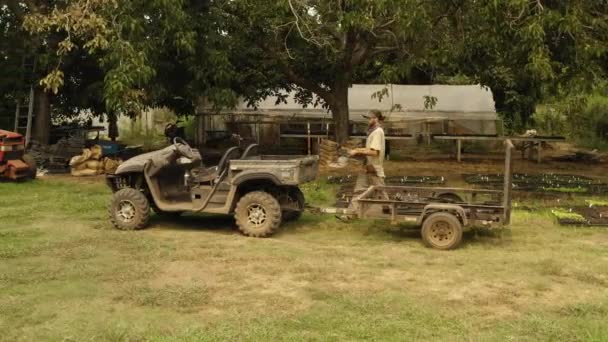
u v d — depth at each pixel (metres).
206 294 6.26
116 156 16.33
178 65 15.43
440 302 6.09
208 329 5.33
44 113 17.66
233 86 17.20
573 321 5.58
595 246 8.32
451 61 13.91
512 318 5.68
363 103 20.64
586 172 16.33
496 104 23.38
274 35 15.34
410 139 19.78
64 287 6.46
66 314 5.72
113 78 12.24
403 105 20.62
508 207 8.31
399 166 17.30
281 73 17.28
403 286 6.59
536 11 11.09
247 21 15.05
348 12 12.79
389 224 9.65
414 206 8.48
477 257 7.76
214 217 10.30
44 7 14.70
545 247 8.30
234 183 8.84
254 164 8.91
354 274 7.01
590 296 6.33
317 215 10.30
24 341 5.13
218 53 14.48
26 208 10.67
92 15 12.20
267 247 8.20
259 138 21.05
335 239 8.76
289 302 6.04
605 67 13.30
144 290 6.34
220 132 20.81
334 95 17.00
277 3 13.38
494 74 19.02
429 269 7.23
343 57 15.60
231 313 5.74
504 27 11.21
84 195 12.10
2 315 5.67
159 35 13.50
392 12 12.09
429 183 13.77
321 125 20.39
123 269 7.11
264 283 6.66
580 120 24.28
